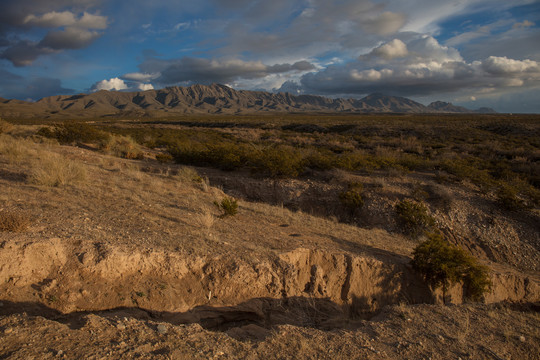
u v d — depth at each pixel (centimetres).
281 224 919
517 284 810
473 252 1087
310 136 4166
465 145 3028
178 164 1778
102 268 419
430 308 528
